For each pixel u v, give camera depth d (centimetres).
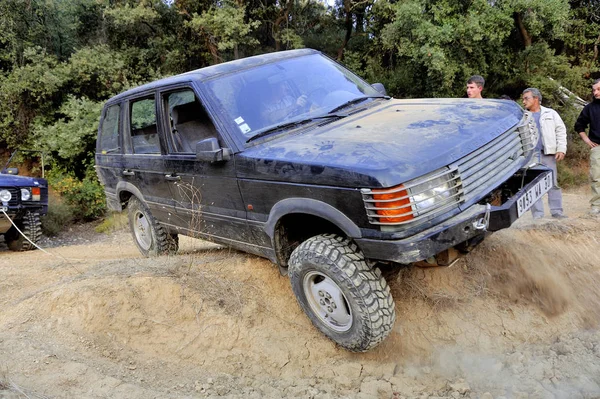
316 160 328
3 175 930
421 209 302
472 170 330
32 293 493
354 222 313
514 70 1534
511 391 334
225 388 352
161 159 479
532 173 395
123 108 545
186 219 480
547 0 1355
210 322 408
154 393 339
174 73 1848
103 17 1819
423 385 350
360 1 1741
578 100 1554
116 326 409
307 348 382
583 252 489
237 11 1606
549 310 425
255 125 403
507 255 461
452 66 1384
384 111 423
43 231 1352
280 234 381
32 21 1858
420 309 406
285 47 1914
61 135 1576
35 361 369
